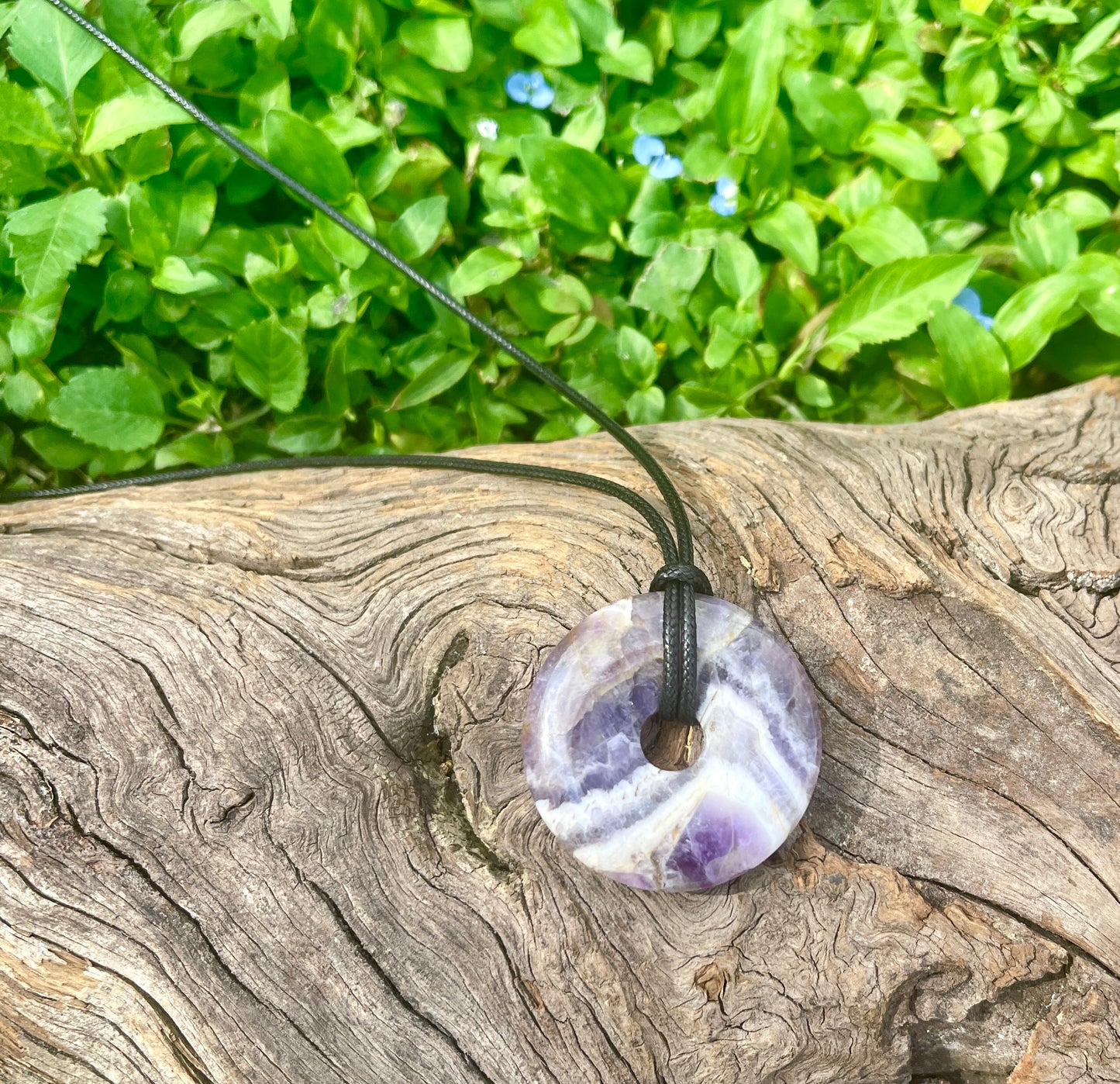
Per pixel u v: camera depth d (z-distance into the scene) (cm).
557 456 20
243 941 16
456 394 26
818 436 20
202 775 17
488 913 16
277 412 25
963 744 17
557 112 25
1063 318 24
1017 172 25
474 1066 16
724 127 24
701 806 16
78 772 16
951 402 23
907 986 16
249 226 25
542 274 25
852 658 17
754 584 18
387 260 22
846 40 25
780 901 16
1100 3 24
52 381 23
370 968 16
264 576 18
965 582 18
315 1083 15
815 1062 16
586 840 16
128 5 22
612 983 16
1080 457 19
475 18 25
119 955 16
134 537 19
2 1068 16
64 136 22
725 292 24
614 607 17
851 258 25
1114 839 16
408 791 17
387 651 17
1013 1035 16
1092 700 17
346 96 24
